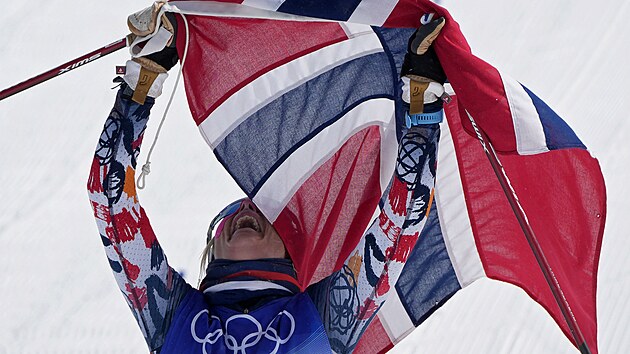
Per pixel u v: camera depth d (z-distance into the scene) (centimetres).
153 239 1465
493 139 1379
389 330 1614
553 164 1413
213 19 1495
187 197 3123
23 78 4003
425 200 1458
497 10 4759
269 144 1571
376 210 1609
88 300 2620
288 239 1550
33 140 3497
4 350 2416
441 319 2498
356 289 1489
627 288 2639
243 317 1465
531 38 4547
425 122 1455
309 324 1464
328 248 1586
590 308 1422
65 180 3269
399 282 1605
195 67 1509
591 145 3553
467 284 1595
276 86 1566
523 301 2577
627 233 2909
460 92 1390
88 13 4497
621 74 4197
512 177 1463
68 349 2427
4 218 3016
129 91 1437
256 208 1586
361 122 1583
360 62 1566
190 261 2766
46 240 2906
